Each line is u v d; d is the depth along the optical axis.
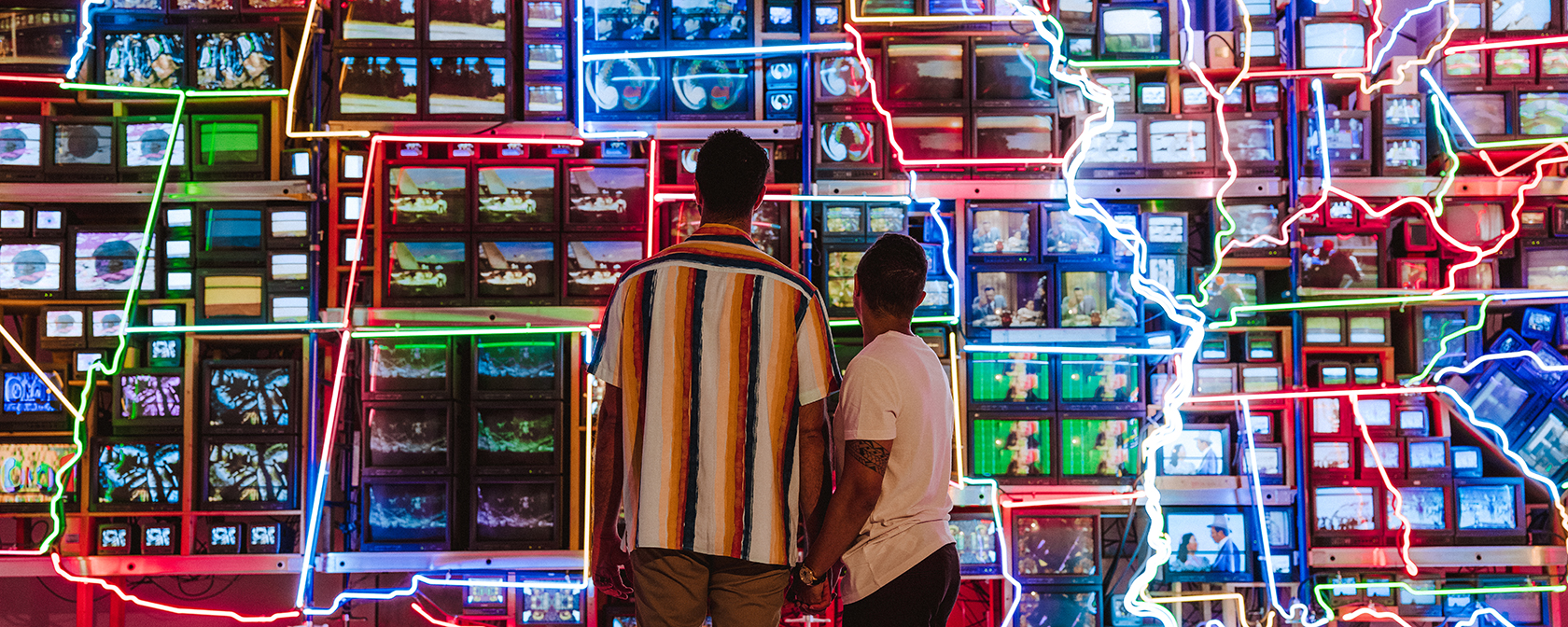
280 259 4.01
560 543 3.88
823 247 4.04
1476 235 4.17
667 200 4.00
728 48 4.05
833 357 1.92
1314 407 4.08
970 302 4.04
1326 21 4.19
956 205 4.09
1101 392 4.02
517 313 3.91
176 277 4.00
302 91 4.27
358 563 3.83
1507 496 4.00
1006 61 4.09
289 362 3.95
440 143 4.11
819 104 4.05
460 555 3.84
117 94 4.05
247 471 3.91
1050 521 3.96
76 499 3.90
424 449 3.90
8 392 3.94
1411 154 4.14
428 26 4.01
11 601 4.42
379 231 3.93
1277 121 4.14
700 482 1.78
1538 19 4.20
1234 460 4.06
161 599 4.46
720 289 1.83
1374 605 3.98
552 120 4.06
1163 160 4.10
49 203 4.01
